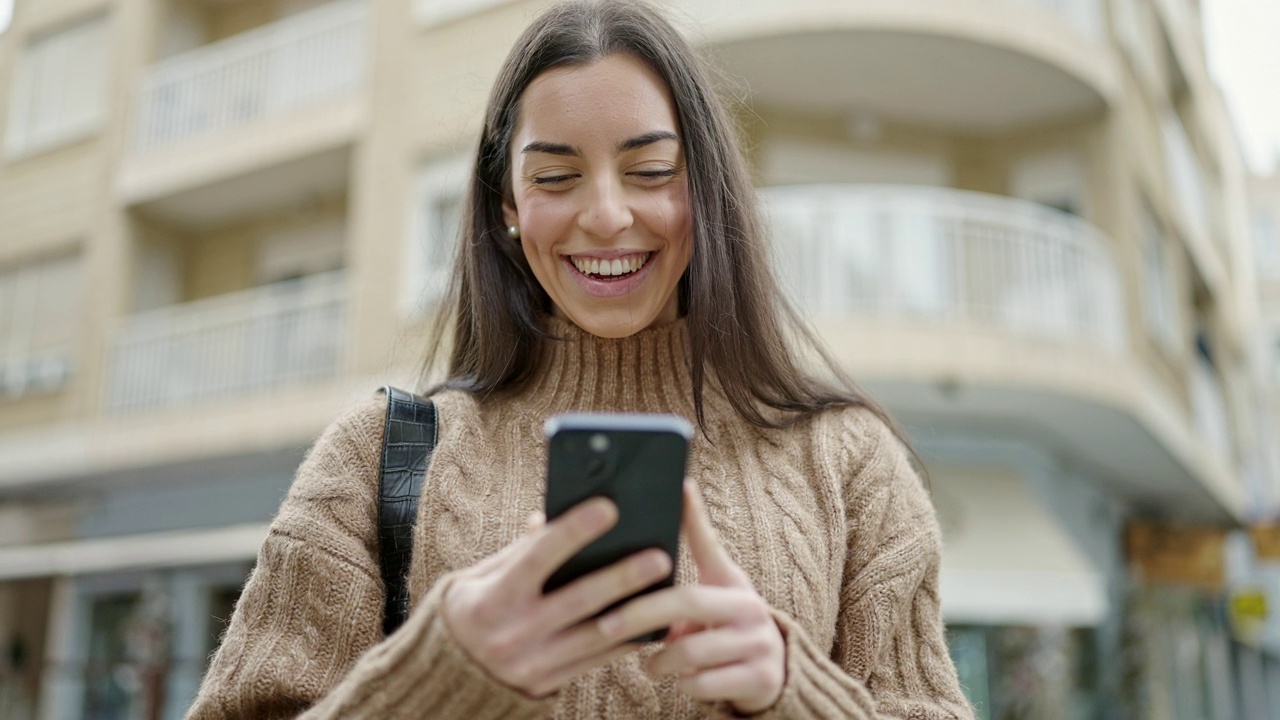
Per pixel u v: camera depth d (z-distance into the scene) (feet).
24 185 39.65
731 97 6.98
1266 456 66.54
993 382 25.29
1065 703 27.04
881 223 25.71
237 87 36.09
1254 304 73.97
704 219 5.12
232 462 32.35
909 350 24.95
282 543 4.64
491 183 5.62
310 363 31.22
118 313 36.29
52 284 38.19
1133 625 34.45
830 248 25.38
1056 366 25.89
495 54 30.63
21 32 41.24
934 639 4.88
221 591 32.58
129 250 37.04
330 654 4.50
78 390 35.78
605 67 4.93
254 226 37.88
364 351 30.19
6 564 35.63
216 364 32.91
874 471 5.10
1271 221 77.30
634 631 3.33
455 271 6.07
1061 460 31.81
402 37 32.32
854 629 4.74
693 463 5.05
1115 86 30.73
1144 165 34.09
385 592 4.77
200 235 38.86
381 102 32.17
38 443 35.55
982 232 26.45
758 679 3.47
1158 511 43.32
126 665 27.32
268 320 32.27
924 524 5.08
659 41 5.07
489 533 4.68
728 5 27.09
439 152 30.78
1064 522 31.09
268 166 34.35
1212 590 47.47
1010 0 28.09
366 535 4.81
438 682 3.41
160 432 32.76
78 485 36.09
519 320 5.44
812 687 3.63
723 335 5.16
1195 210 44.88
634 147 4.91
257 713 4.41
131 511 35.60
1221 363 48.21
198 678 31.89
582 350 5.37
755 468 5.06
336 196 36.32
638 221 4.97
